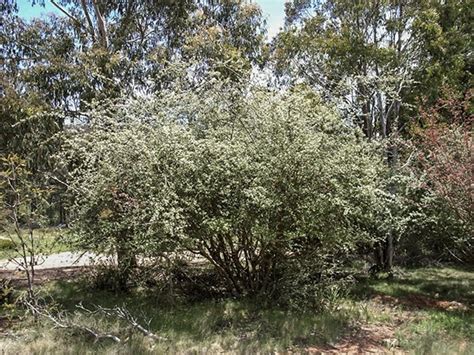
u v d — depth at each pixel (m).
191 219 6.71
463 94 10.75
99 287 8.45
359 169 6.97
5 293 6.28
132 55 12.29
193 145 6.70
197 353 5.17
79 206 7.29
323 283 7.50
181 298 7.62
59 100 10.51
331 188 6.54
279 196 6.43
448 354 5.28
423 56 10.87
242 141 6.88
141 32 12.95
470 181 6.83
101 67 10.66
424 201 8.00
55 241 7.59
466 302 8.25
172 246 6.62
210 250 7.34
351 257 10.64
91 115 7.70
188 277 7.90
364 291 8.76
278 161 6.40
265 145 6.64
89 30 12.32
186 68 8.31
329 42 10.71
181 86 8.12
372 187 6.72
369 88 9.92
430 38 10.49
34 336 5.67
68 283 8.86
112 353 5.05
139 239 6.50
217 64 9.02
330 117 7.28
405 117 10.69
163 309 6.98
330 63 10.93
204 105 7.52
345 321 6.53
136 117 7.39
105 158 6.88
